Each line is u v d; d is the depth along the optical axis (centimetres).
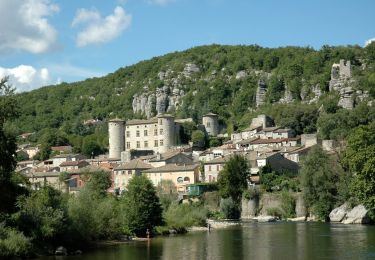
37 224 8719
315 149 15762
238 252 8762
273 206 16762
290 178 18125
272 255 8306
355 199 14212
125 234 11219
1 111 8269
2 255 7825
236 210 17088
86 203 10069
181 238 11150
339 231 11475
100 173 19588
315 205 15100
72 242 9256
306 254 8262
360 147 12394
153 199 11800
